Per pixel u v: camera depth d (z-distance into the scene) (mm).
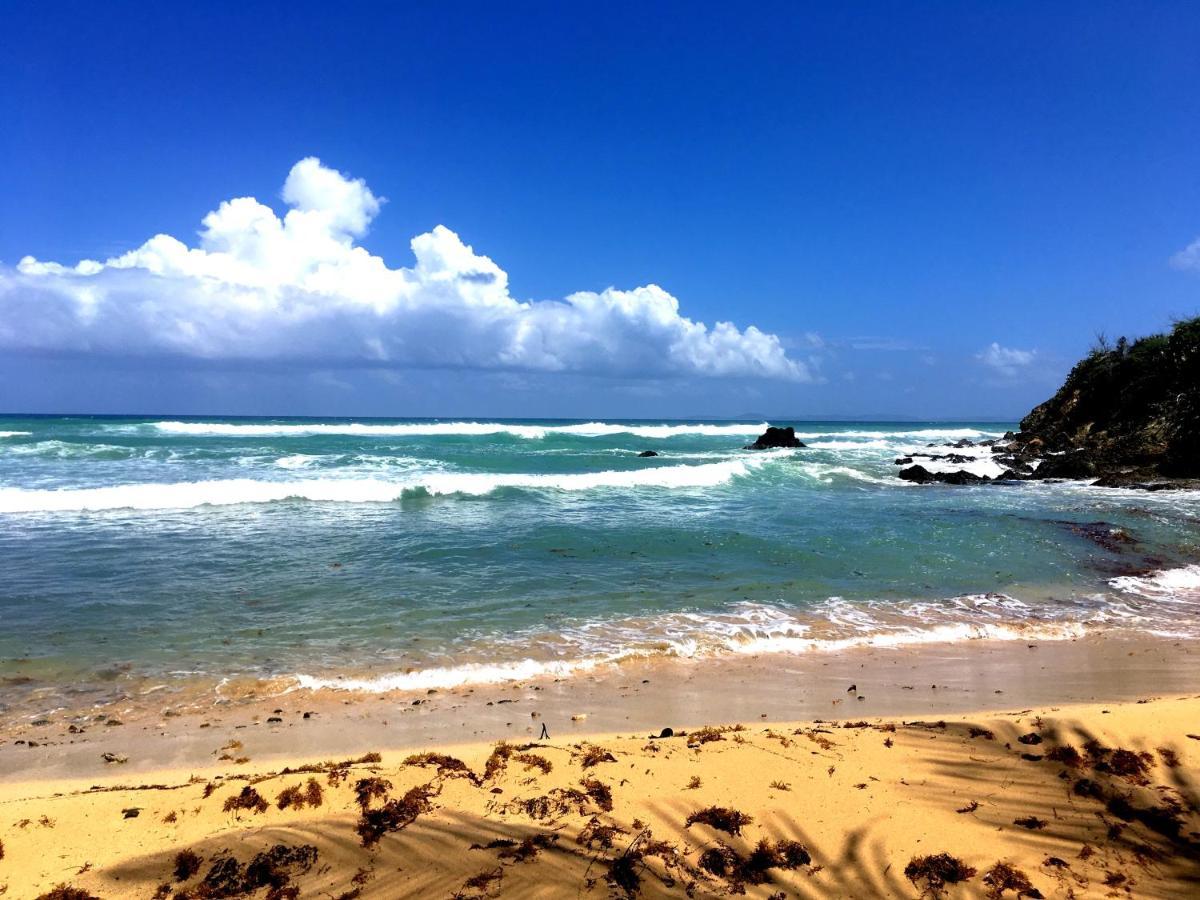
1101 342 32688
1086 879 3602
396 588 10445
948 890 3553
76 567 11211
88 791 4531
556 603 9953
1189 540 14828
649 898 3451
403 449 35156
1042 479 27359
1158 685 7379
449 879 3529
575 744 5285
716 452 39062
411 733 5977
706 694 7012
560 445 43188
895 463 32438
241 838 3793
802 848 3877
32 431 41625
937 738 5258
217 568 11344
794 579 11516
